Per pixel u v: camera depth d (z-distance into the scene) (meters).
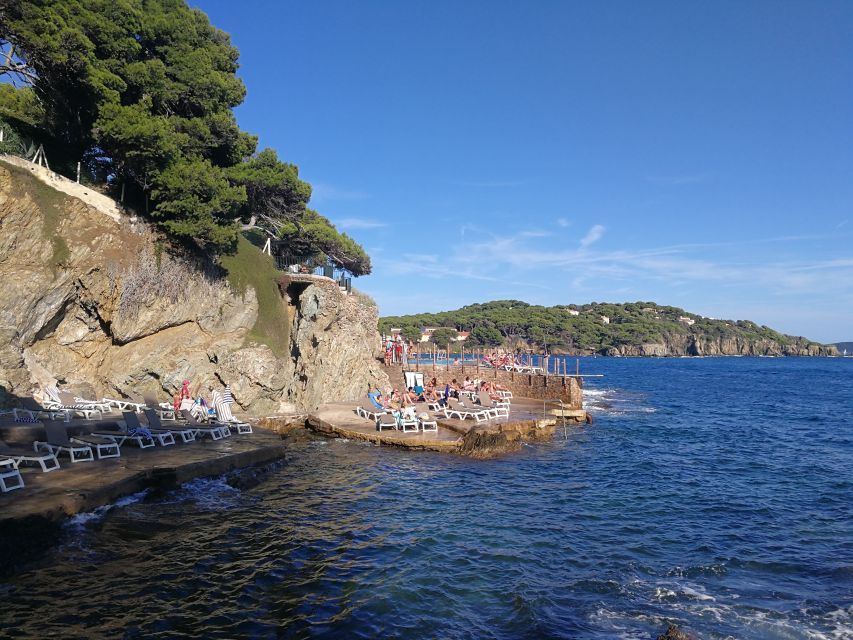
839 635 8.22
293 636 7.70
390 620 8.34
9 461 11.52
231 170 33.50
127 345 24.47
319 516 13.19
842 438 27.70
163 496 13.45
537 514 14.11
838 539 12.53
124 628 7.56
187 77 27.69
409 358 47.19
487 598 9.26
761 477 18.73
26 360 20.08
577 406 32.44
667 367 127.12
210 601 8.55
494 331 159.12
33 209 20.80
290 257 41.44
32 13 20.42
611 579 10.16
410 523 13.05
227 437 19.67
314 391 28.88
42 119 24.64
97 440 14.55
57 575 9.02
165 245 25.64
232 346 26.89
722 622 8.58
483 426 23.44
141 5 28.66
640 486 17.22
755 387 65.69
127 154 23.31
